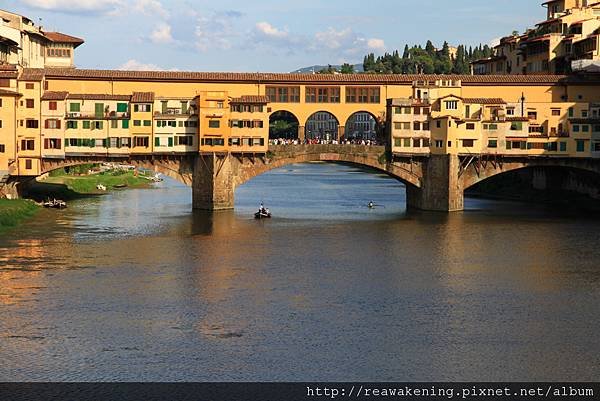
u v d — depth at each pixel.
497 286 73.81
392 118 128.12
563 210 130.50
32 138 121.62
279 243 95.12
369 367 52.81
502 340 58.12
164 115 124.81
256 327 60.44
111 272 77.62
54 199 135.25
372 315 63.97
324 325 61.12
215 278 75.81
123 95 125.19
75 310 64.19
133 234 100.12
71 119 122.44
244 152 126.19
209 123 124.75
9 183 122.38
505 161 130.75
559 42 153.38
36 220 111.31
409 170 129.75
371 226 109.88
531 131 130.88
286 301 67.81
